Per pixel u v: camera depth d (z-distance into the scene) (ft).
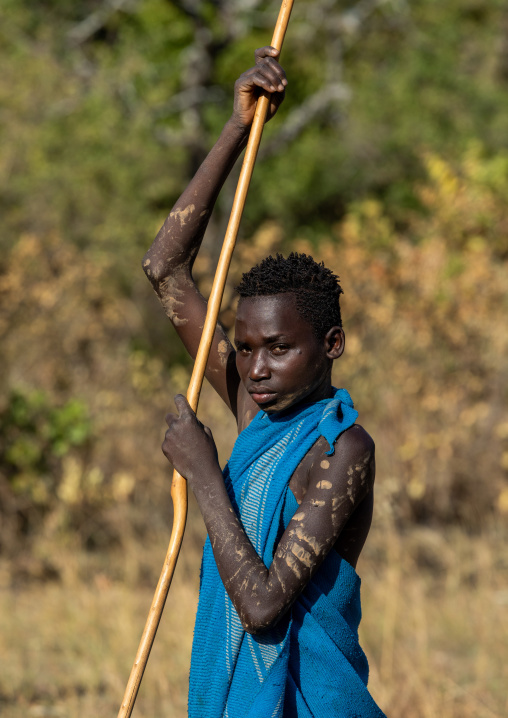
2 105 108.27
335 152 114.93
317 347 14.79
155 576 50.83
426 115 112.27
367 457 14.56
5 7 118.83
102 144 107.45
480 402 61.98
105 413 61.72
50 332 68.18
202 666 14.85
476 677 37.32
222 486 14.56
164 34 123.34
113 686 35.83
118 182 105.60
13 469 55.62
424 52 117.50
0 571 51.11
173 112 122.42
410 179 111.65
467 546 54.08
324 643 14.47
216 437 58.23
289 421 15.20
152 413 62.28
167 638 39.86
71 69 120.57
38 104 108.27
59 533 53.62
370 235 72.08
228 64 125.18
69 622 42.37
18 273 69.62
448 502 58.95
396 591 45.60
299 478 14.67
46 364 66.59
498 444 59.88
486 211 70.44
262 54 16.52
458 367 62.39
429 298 63.36
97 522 55.36
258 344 14.64
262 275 14.74
